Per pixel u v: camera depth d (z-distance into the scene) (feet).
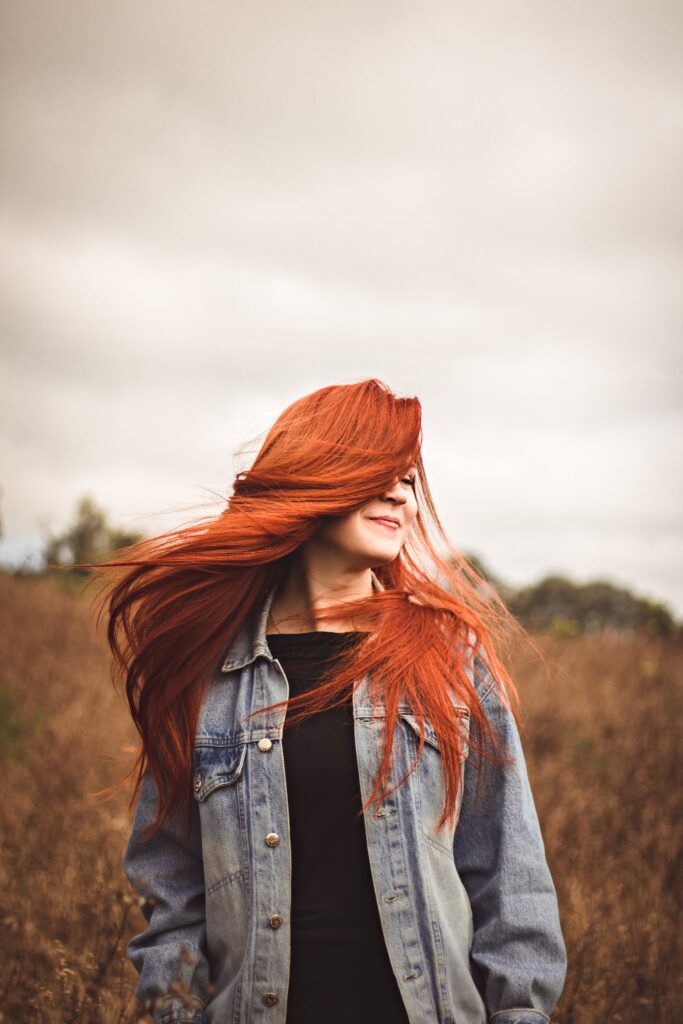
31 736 21.16
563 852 15.93
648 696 25.18
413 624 7.09
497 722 6.96
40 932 11.98
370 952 6.40
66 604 30.86
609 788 19.79
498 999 6.40
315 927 6.46
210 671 7.31
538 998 6.37
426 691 6.81
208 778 6.93
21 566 33.73
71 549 34.94
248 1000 6.38
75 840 15.21
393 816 6.58
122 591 7.72
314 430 7.38
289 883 6.54
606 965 11.84
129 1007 9.87
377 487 7.18
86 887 13.24
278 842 6.60
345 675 6.84
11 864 14.28
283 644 7.25
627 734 22.13
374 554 7.23
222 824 6.79
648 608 41.01
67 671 25.32
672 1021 11.11
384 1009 6.32
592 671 28.17
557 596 52.95
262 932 6.47
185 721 7.19
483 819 6.91
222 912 6.73
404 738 6.75
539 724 22.80
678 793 18.94
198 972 6.83
